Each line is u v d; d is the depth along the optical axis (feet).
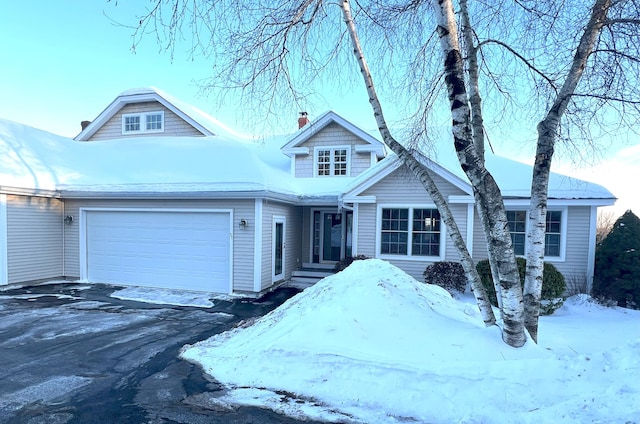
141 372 15.31
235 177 33.86
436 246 33.50
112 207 36.63
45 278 36.45
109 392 13.41
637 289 28.07
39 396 13.10
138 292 33.58
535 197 15.70
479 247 32.94
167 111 54.34
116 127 56.34
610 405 9.70
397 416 11.23
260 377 14.10
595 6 15.23
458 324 16.58
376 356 14.08
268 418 11.44
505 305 14.25
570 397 10.66
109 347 18.62
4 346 18.63
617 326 21.75
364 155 44.98
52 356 17.26
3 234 32.63
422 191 33.68
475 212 32.96
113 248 36.88
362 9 19.27
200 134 53.16
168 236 35.17
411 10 19.04
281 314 20.71
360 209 35.37
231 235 33.01
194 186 33.42
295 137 46.03
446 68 14.85
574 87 15.56
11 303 28.50
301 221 43.37
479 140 16.96
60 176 38.37
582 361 11.88
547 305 24.91
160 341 19.71
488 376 11.91
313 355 14.47
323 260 43.52
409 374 12.64
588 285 30.73
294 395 12.83
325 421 11.20
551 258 32.19
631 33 15.96
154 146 44.88
